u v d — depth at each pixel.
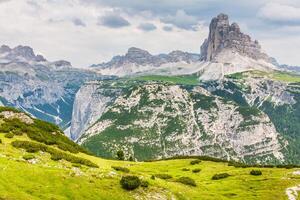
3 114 123.38
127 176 82.31
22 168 75.81
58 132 130.75
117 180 82.44
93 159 115.50
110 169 97.50
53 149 99.00
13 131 112.12
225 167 134.62
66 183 74.56
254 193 97.62
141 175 98.50
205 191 98.00
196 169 127.44
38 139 112.62
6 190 65.56
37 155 91.69
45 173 76.00
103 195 74.31
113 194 75.88
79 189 73.81
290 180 108.38
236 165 137.75
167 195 82.94
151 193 81.25
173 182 100.81
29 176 73.44
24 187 68.81
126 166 125.31
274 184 104.75
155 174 114.38
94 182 78.56
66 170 80.81
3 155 84.62
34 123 128.12
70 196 70.75
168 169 130.00
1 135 107.19
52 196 68.00
